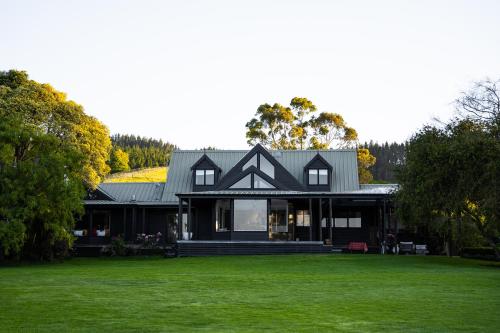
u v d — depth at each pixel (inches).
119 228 1733.5
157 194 1752.0
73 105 1736.0
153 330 450.3
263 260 1170.6
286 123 2689.5
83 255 1609.3
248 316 511.5
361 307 559.5
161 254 1530.5
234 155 1784.0
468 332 447.2
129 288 704.4
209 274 884.0
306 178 1637.6
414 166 1120.2
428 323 480.7
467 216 1207.6
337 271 934.4
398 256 1256.2
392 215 1665.8
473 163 1036.5
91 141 1738.4
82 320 490.6
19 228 1124.5
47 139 1255.5
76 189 1234.6
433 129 1141.1
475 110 1144.2
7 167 1178.6
